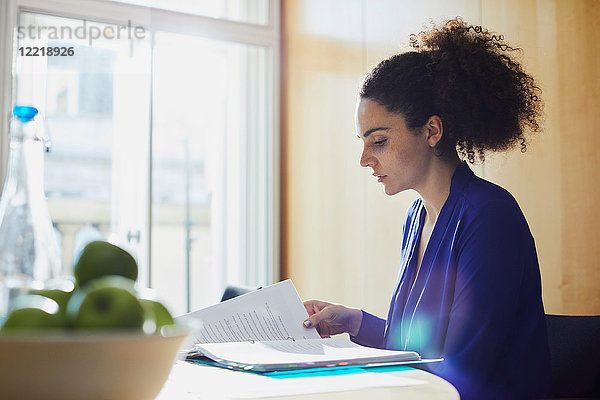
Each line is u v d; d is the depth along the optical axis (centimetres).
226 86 332
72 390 46
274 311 113
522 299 120
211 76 328
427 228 141
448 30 147
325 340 103
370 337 133
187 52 322
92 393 47
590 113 180
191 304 317
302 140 327
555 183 189
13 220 79
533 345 116
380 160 146
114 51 307
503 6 211
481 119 141
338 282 298
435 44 145
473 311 113
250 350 94
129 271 59
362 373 86
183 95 320
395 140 143
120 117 307
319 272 311
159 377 50
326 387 75
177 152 317
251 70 339
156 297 58
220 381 79
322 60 315
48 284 60
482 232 119
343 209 296
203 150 325
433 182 141
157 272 310
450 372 108
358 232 286
